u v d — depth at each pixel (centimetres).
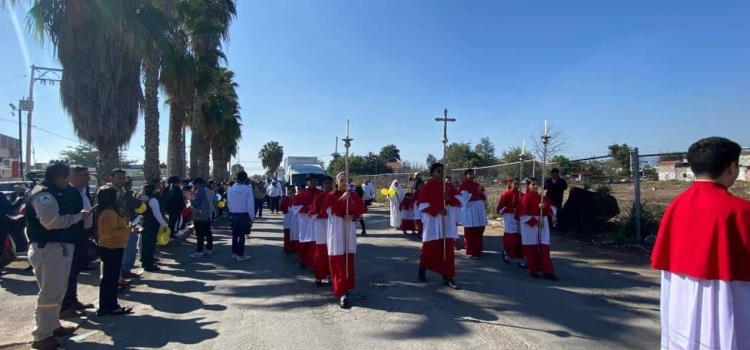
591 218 1252
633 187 1148
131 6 1230
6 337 529
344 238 653
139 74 1290
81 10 1127
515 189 948
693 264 257
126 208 798
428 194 760
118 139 1230
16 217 903
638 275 804
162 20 1309
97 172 1244
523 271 859
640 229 1080
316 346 493
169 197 1259
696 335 259
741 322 245
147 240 901
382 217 2070
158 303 672
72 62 1162
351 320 582
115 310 613
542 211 791
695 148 274
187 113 2280
